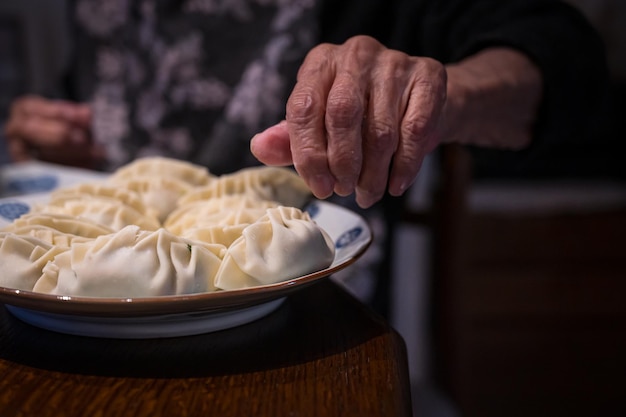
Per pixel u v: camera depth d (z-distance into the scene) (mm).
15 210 690
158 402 397
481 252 2135
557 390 2098
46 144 1388
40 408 390
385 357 458
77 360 452
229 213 617
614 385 2102
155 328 479
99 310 424
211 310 451
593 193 2141
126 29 1291
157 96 1265
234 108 1180
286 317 534
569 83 851
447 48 1031
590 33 951
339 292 592
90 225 569
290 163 548
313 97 506
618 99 2016
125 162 1324
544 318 2139
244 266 478
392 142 515
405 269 1605
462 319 1272
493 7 977
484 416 2020
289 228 511
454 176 1198
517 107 820
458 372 1299
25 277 479
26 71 2135
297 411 387
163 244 474
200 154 1255
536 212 2125
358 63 533
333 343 482
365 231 602
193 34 1210
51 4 2104
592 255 2133
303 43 1136
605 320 2146
